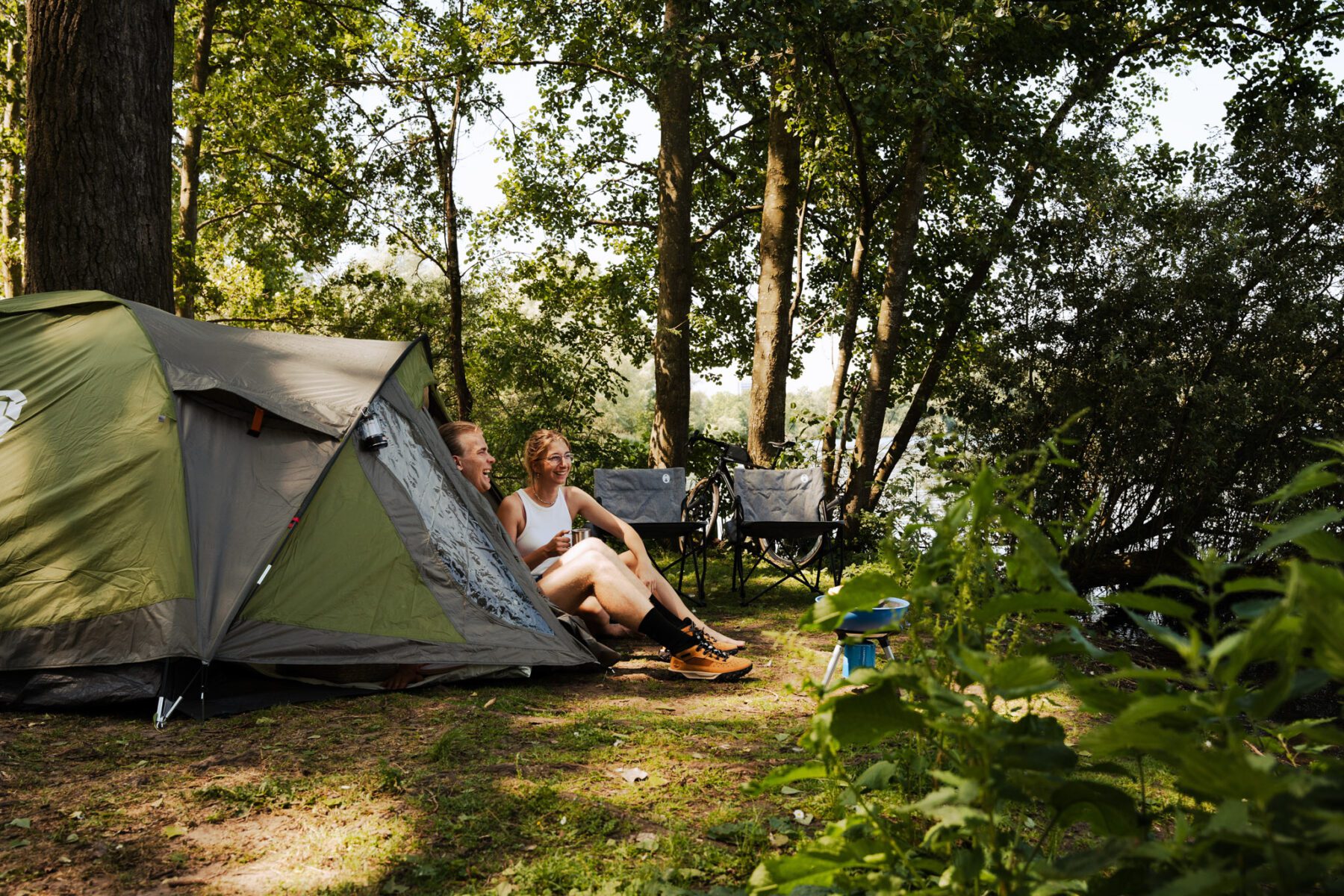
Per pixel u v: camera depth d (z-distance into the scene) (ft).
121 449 12.46
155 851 7.46
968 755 3.81
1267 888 3.70
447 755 9.75
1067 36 33.65
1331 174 28.02
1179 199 29.04
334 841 7.69
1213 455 27.07
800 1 27.55
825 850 4.37
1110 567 29.91
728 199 47.47
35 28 18.76
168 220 19.92
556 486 16.67
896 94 27.45
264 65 49.16
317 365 14.34
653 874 6.96
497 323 56.18
